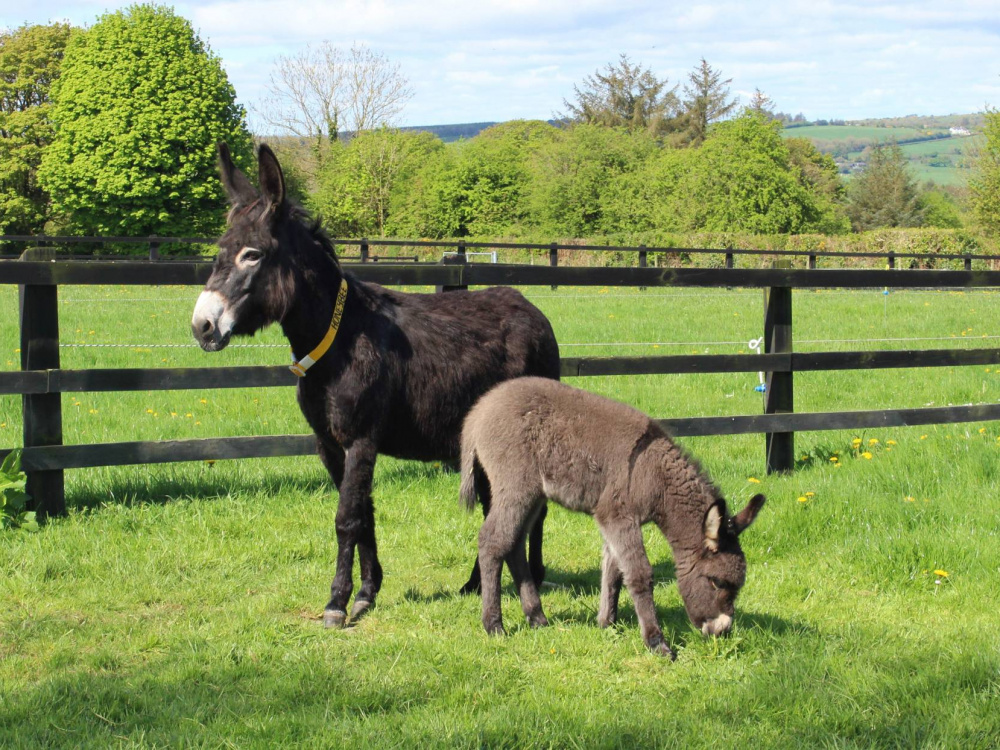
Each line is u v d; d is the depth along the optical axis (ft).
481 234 141.28
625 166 138.21
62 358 35.14
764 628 14.07
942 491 20.56
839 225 139.23
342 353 14.33
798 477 22.40
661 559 17.72
